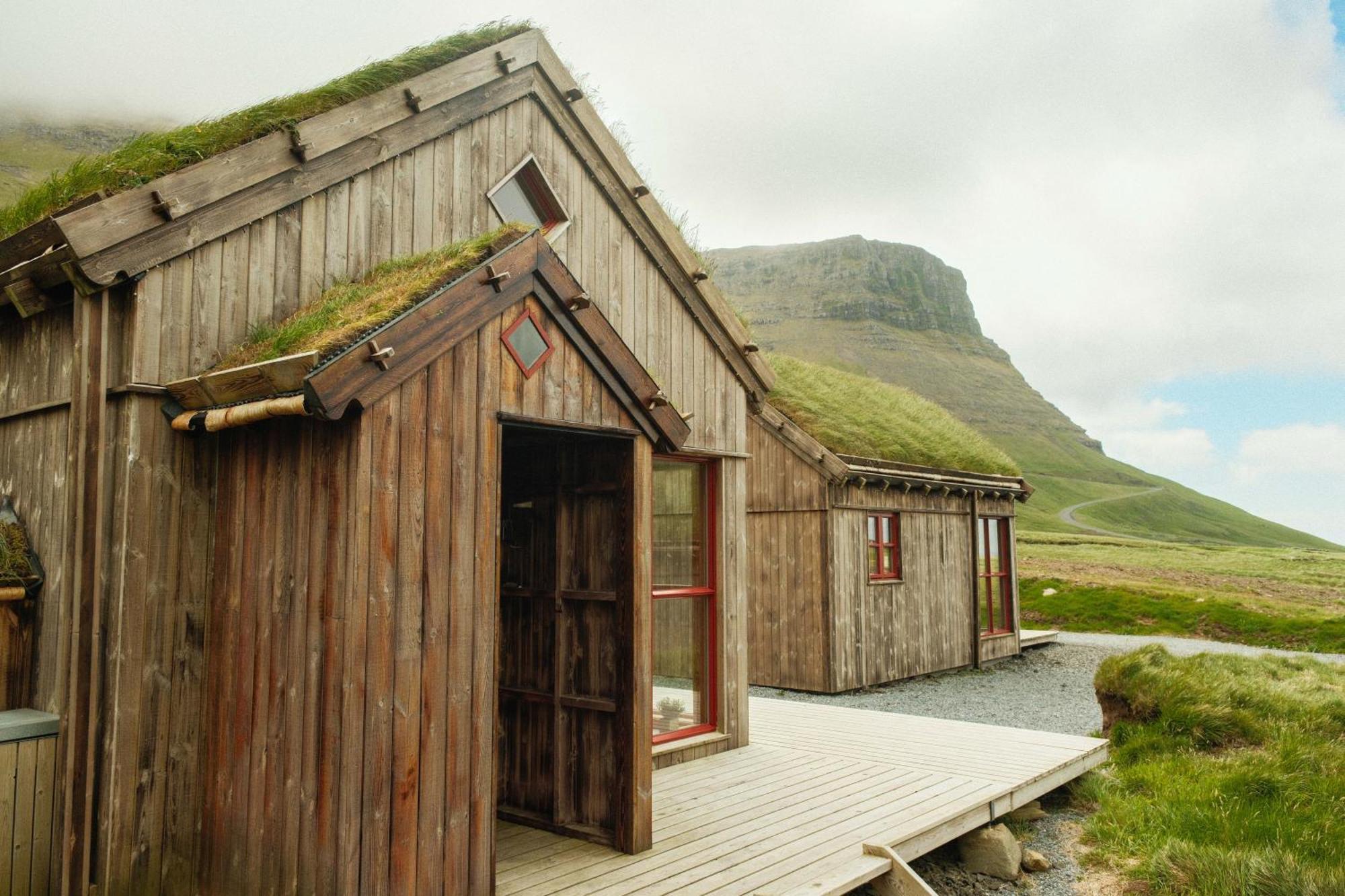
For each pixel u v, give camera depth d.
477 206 5.69
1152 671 8.25
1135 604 21.31
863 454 12.17
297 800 3.47
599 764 4.71
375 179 5.07
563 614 5.00
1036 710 10.51
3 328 4.93
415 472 3.59
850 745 7.02
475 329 3.85
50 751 3.94
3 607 4.38
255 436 3.92
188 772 3.95
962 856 5.43
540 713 5.06
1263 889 4.56
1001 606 15.73
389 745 3.40
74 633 3.81
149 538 3.89
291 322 4.26
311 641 3.49
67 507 3.97
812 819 5.01
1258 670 9.38
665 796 5.49
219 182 4.23
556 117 6.19
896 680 12.50
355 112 4.89
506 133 5.87
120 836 3.70
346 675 3.32
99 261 3.81
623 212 6.56
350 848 3.24
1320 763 6.53
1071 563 28.92
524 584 5.27
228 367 3.99
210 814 3.89
